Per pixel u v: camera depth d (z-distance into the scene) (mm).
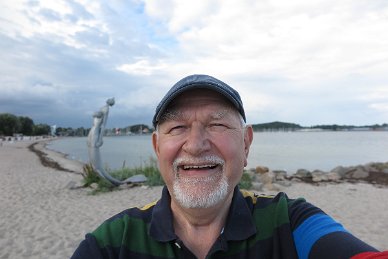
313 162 7789
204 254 418
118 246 404
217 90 402
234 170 411
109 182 3082
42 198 2736
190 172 408
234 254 391
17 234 1727
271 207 423
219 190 399
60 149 15461
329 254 344
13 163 6102
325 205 2393
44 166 5789
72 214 2162
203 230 423
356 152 11516
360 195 2770
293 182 3424
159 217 413
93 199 2652
